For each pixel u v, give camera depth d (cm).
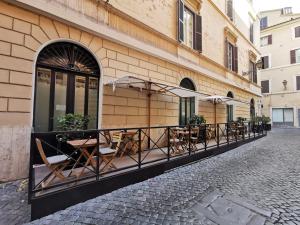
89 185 363
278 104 2475
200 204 347
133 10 697
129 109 682
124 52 668
